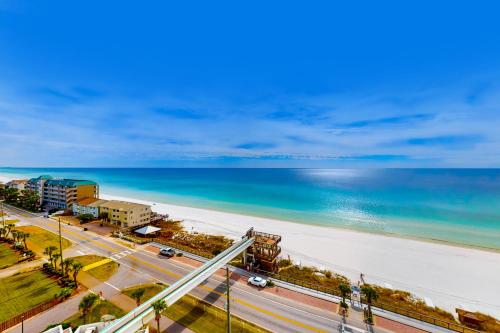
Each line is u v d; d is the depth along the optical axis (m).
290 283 41.66
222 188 196.88
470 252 61.41
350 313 33.47
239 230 80.88
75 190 98.88
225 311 32.88
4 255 50.34
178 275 43.78
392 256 58.78
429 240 70.88
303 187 192.12
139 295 30.98
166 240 66.75
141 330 25.88
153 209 116.00
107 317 29.42
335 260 56.28
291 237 73.31
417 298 40.62
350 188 179.62
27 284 38.88
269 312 33.03
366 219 94.94
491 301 40.28
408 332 29.75
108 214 79.50
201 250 59.91
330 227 85.19
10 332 27.83
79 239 62.72
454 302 39.81
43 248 55.34
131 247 57.66
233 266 47.91
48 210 95.38
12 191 110.94
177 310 32.69
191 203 134.88
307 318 31.94
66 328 27.72
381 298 39.97
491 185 183.88
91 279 41.22
